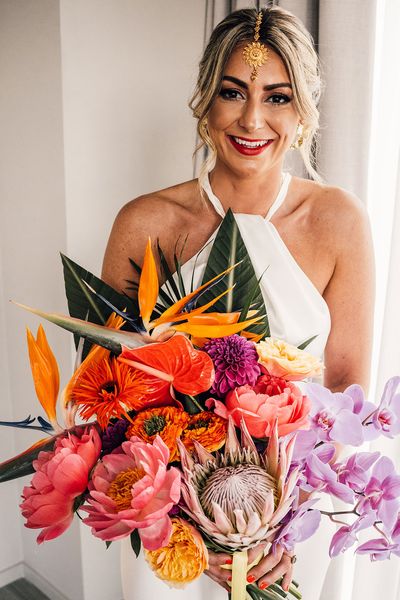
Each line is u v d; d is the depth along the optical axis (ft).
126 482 2.01
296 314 3.34
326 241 3.47
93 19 4.05
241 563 2.14
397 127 3.74
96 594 5.43
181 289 2.78
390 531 2.14
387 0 3.61
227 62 3.01
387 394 2.22
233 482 2.02
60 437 2.25
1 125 4.90
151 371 2.13
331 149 3.76
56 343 4.84
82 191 4.31
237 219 3.38
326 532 2.94
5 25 4.54
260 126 3.08
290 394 2.15
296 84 3.03
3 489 5.94
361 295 3.55
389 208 3.84
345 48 3.61
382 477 2.14
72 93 4.08
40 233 4.68
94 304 2.60
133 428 2.17
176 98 4.52
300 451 2.11
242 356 2.21
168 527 1.92
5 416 5.71
